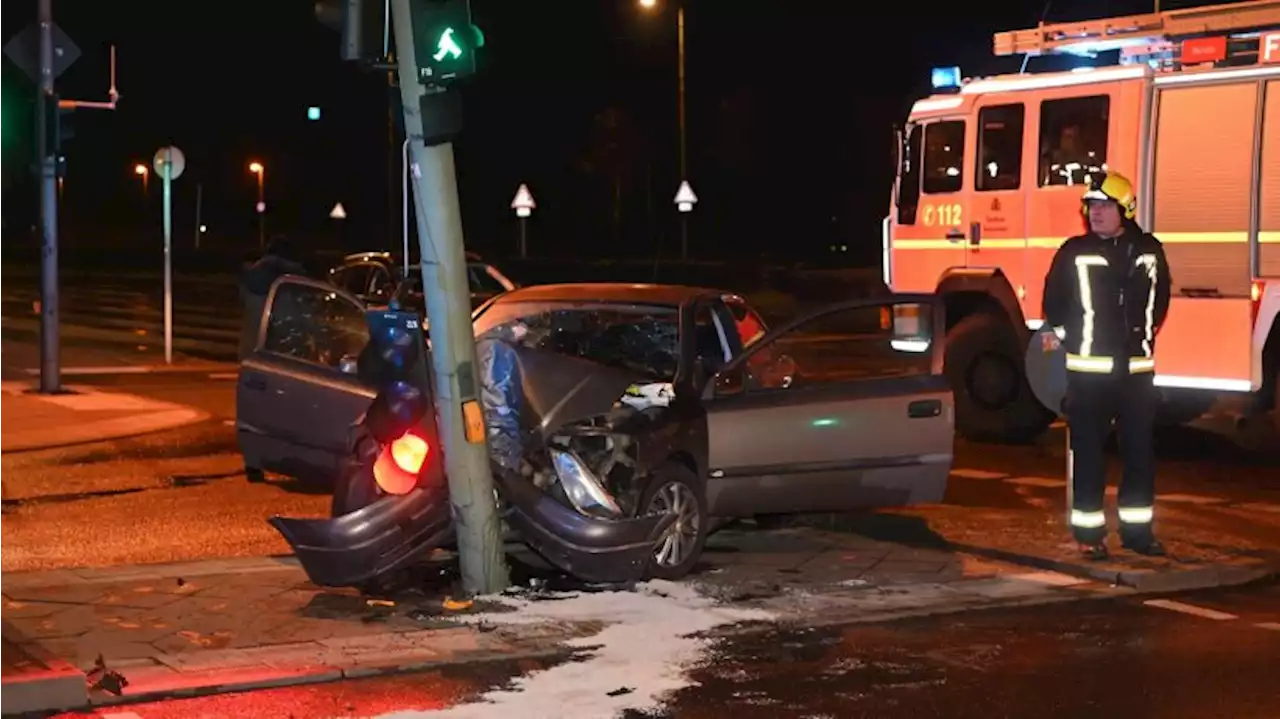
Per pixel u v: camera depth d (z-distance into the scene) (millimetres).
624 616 7633
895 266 15773
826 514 10477
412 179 7578
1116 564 8789
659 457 8375
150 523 10352
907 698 6367
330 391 10656
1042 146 14344
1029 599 8172
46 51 17578
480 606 7758
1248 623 7734
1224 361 13148
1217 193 13133
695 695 6379
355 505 8148
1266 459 13617
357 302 11039
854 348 25188
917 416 9516
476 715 6074
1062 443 15039
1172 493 11844
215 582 8242
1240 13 13312
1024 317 14562
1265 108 12867
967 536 9727
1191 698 6391
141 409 16562
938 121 15250
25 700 6074
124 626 7316
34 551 9422
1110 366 8891
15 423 15375
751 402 9031
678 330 9344
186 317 31969
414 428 7746
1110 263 8836
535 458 8195
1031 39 14875
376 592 8039
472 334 7715
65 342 25953
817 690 6469
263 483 12039
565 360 8164
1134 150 13586
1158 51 14008
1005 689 6504
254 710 6137
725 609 7820
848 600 8070
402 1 7480
